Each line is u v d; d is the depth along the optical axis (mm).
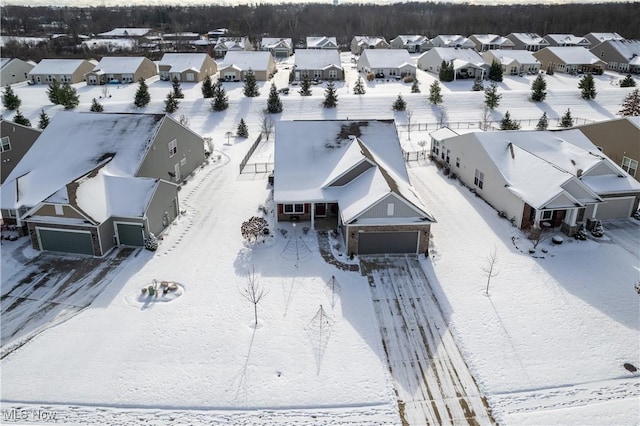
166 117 33250
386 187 25609
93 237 25297
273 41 110812
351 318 20812
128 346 19109
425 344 19359
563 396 16953
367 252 25984
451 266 24766
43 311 21203
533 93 62094
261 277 23750
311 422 15977
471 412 16344
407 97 62875
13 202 27531
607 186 29906
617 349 19031
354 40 112062
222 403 16641
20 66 80312
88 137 31500
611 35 105812
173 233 28188
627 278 23688
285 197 27750
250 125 55812
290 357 18578
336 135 32062
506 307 21516
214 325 20297
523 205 28109
